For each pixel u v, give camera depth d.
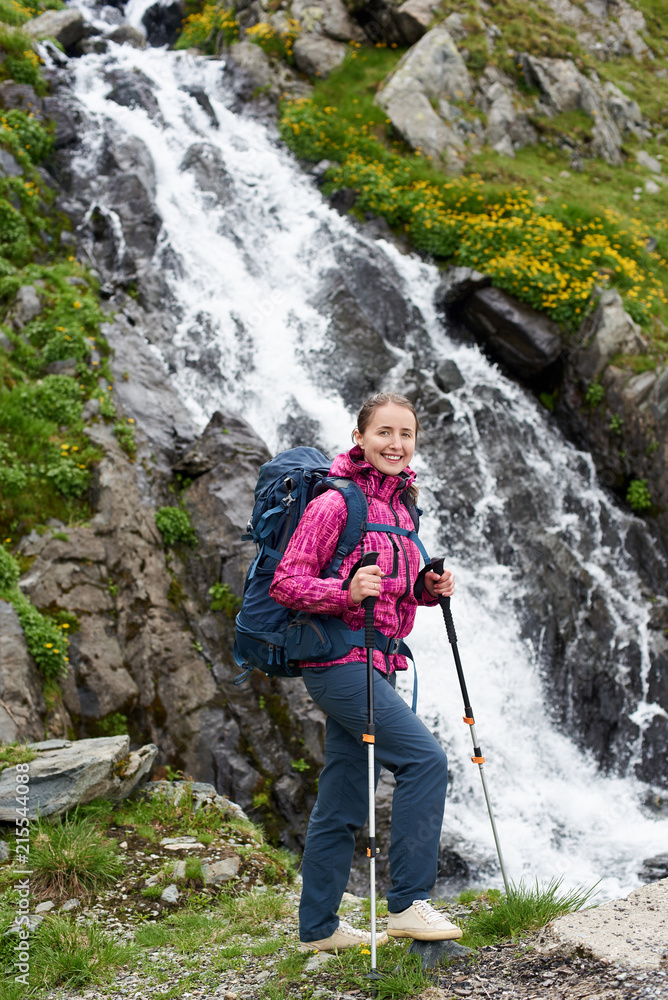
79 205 12.36
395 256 13.81
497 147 17.23
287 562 2.83
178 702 7.12
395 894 2.70
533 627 10.24
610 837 8.27
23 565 7.20
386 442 3.00
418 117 16.59
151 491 8.41
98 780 4.90
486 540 10.88
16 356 9.10
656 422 12.16
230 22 18.77
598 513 11.85
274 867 4.76
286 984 2.87
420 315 13.22
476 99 17.55
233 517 8.30
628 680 10.18
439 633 9.47
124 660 7.08
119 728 6.69
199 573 8.12
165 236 12.30
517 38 18.75
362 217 14.59
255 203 13.92
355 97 16.95
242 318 11.76
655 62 21.83
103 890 4.20
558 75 18.62
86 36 16.70
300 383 11.54
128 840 4.74
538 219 14.52
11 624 6.45
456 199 15.20
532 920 2.97
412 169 15.70
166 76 16.44
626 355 12.73
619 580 11.18
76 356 9.19
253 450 8.86
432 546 10.55
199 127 15.09
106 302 10.84
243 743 7.15
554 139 17.91
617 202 16.83
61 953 3.43
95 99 14.37
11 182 11.44
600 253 14.13
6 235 10.88
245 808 6.89
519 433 12.10
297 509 3.01
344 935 3.04
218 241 12.88
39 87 13.74
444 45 17.45
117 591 7.43
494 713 9.30
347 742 2.96
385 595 2.93
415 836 2.68
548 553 10.77
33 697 6.10
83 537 7.53
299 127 15.72
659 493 12.02
